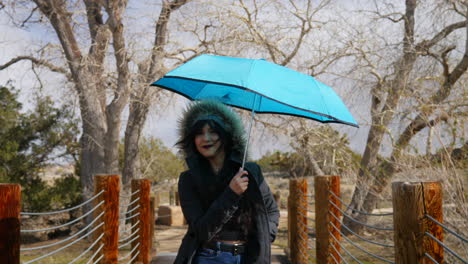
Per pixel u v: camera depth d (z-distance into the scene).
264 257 2.50
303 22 12.69
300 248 6.12
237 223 2.50
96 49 14.79
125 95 14.54
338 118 2.77
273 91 2.51
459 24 10.66
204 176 2.57
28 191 15.15
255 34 13.45
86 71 14.73
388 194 9.00
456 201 5.30
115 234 4.14
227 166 2.57
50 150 17.12
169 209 16.34
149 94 14.41
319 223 4.68
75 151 17.97
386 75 10.71
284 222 15.84
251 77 2.52
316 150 12.53
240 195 2.40
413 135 7.05
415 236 2.05
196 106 2.68
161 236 12.66
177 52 15.23
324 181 4.64
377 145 10.46
